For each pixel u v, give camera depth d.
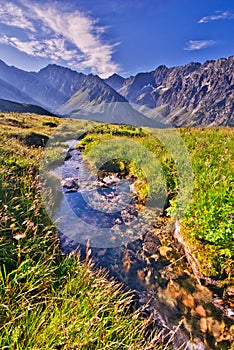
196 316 5.13
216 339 4.64
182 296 5.64
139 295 5.74
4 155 10.79
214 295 5.50
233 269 5.64
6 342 3.14
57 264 5.56
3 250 4.82
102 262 6.93
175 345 4.54
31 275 4.35
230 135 16.27
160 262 6.84
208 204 6.93
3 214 5.77
